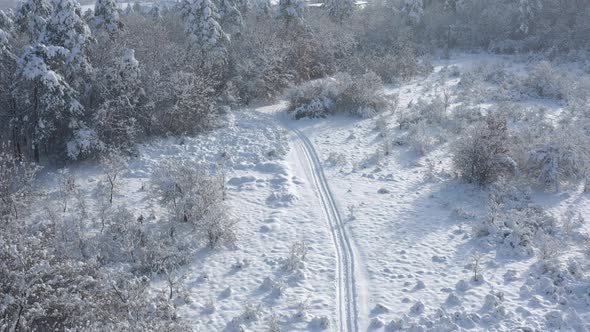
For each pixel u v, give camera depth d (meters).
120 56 22.45
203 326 10.02
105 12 24.92
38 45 18.41
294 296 11.06
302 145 22.45
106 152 19.91
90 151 19.25
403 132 23.55
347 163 19.91
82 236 12.86
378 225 14.55
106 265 12.31
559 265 12.00
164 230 13.98
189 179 14.98
